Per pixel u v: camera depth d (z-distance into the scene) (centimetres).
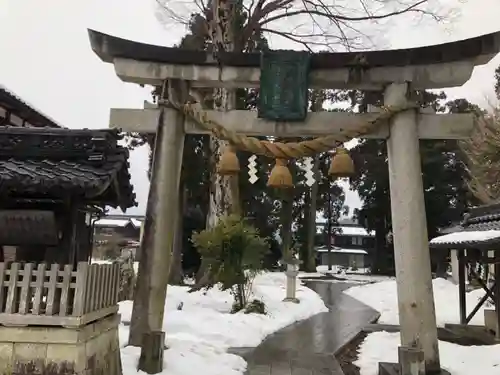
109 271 528
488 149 1919
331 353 920
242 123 712
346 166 634
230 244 1291
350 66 701
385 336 1076
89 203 514
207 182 2292
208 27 1698
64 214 470
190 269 2627
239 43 1562
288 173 618
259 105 703
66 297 437
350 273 3684
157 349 636
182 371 659
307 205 3647
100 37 714
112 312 538
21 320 429
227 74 716
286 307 1501
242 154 2142
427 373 630
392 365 705
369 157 3344
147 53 712
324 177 3444
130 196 561
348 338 1091
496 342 984
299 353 911
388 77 701
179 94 713
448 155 3128
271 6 1563
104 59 731
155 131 727
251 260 1305
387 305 1742
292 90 699
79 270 443
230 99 1520
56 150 484
